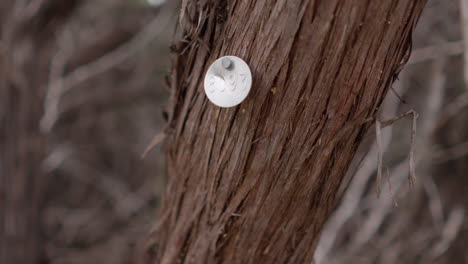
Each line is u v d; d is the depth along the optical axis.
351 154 0.72
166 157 0.83
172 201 0.80
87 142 2.86
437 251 1.67
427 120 1.64
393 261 1.84
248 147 0.71
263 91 0.68
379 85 0.69
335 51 0.66
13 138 1.51
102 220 2.63
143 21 2.66
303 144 0.70
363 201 2.02
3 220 1.55
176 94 0.77
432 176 1.89
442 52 1.52
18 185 1.55
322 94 0.68
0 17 1.45
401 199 1.91
